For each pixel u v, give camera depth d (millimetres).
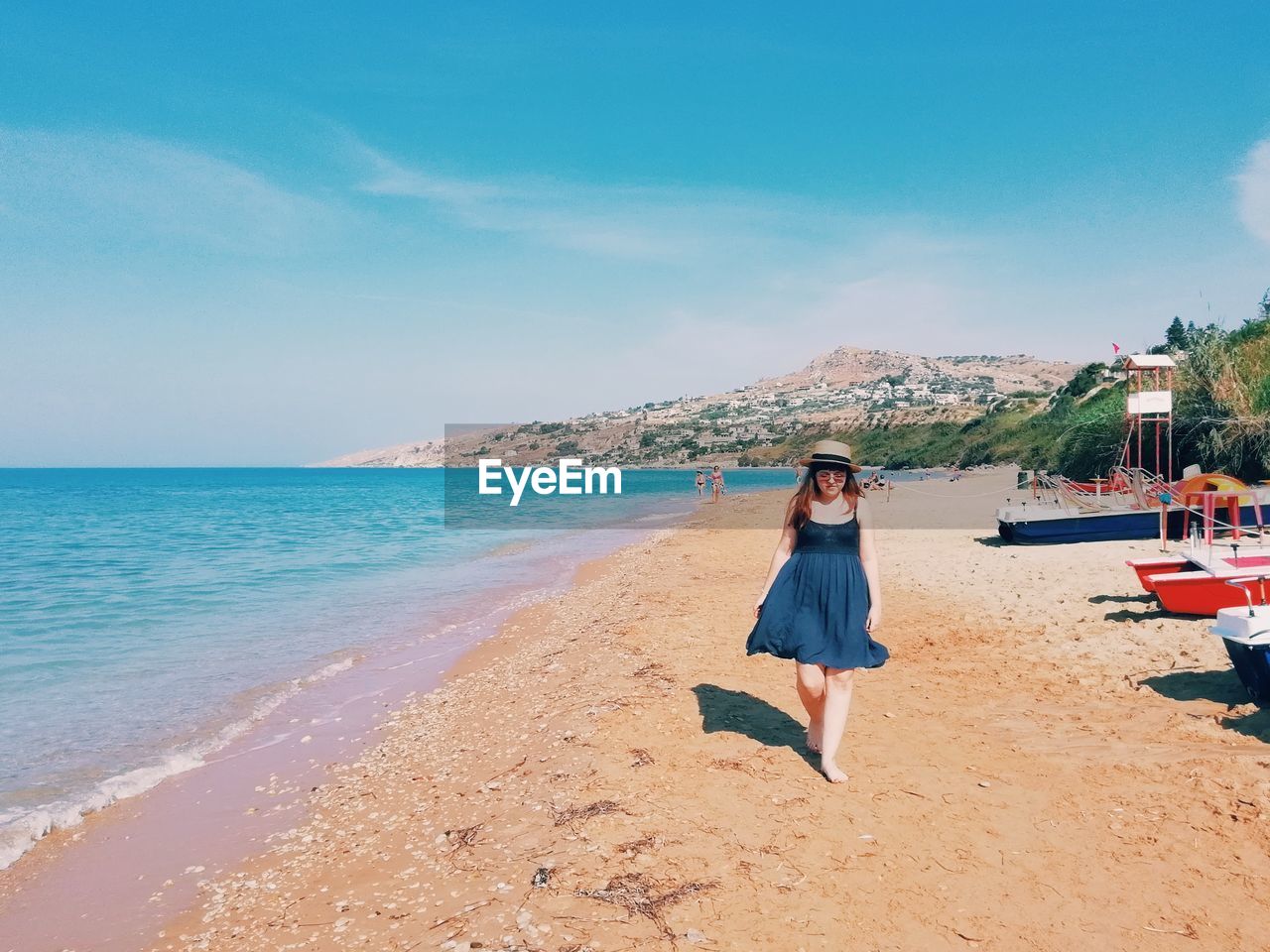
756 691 6797
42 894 4434
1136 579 11016
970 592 11070
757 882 3621
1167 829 3904
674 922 3338
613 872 3785
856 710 6066
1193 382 22031
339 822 5086
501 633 11109
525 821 4543
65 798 5699
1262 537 11398
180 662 9617
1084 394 55156
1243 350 21703
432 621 12234
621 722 6062
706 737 5605
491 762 5738
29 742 6898
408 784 5594
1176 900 3330
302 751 6613
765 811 4328
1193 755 4750
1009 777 4656
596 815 4406
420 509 50219
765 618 4871
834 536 4777
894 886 3543
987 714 5891
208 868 4645
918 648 8109
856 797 4473
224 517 42969
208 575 17703
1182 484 14836
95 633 11391
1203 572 8367
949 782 4625
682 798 4551
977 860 3734
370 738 6836
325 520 39375
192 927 3975
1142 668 6805
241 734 7074
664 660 8055
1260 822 3867
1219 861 3598
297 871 4465
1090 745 5098
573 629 10766
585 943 3236
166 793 5797
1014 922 3236
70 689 8477
